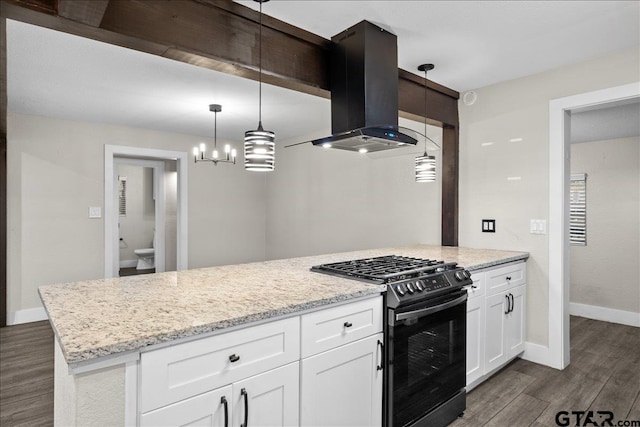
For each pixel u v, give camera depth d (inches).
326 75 88.2
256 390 51.3
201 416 46.2
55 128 161.2
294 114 156.1
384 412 69.4
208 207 208.8
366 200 164.9
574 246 172.2
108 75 110.7
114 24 58.5
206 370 46.6
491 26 83.7
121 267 272.5
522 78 115.4
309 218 196.9
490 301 97.7
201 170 206.1
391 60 85.9
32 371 106.8
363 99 80.7
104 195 172.7
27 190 154.7
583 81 103.3
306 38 83.4
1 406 88.0
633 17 80.0
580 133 153.8
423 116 116.4
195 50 66.8
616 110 124.3
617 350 123.8
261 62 76.5
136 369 41.8
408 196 147.4
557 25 83.6
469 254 109.8
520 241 116.0
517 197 116.6
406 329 70.8
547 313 110.4
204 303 55.4
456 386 82.5
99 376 39.6
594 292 166.2
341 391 62.3
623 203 159.6
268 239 227.9
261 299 57.9
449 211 131.0
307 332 57.4
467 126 128.3
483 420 82.0
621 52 96.8
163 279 74.1
